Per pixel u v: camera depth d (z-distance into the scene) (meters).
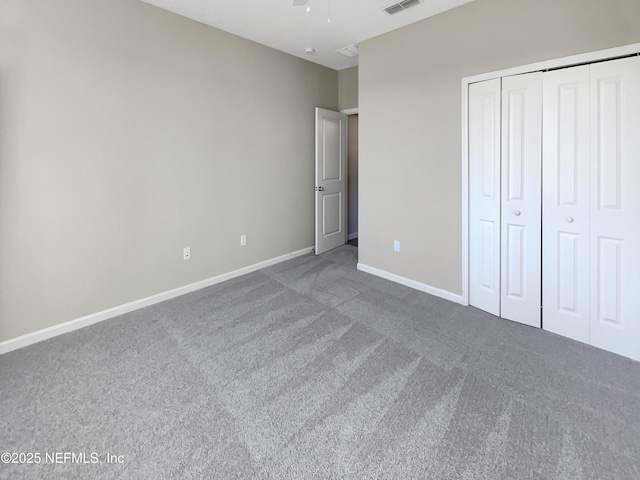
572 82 2.21
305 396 1.79
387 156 3.47
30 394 1.80
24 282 2.30
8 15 2.11
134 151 2.79
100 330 2.53
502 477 1.30
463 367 2.04
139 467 1.36
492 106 2.60
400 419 1.62
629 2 1.98
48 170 2.34
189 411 1.68
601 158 2.13
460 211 2.92
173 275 3.17
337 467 1.36
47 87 2.29
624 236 2.09
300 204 4.49
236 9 2.89
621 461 1.37
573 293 2.33
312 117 4.49
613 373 1.96
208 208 3.40
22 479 1.30
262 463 1.38
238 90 3.55
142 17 2.74
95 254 2.63
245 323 2.63
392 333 2.46
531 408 1.68
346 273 3.84
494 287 2.73
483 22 2.61
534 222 2.46
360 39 3.54
